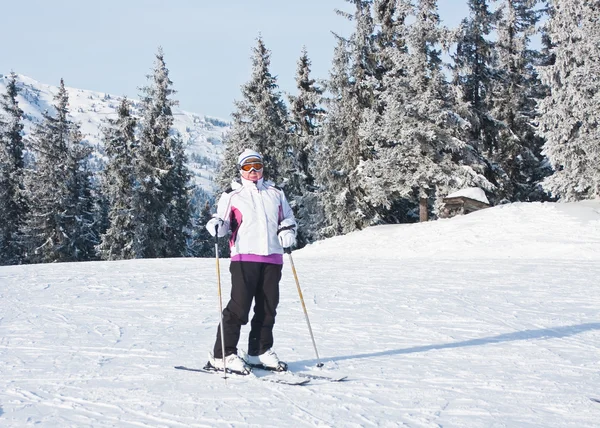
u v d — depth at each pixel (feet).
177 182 140.87
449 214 80.74
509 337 18.75
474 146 105.29
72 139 146.30
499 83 110.22
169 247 131.95
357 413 11.29
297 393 12.62
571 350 16.96
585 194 83.10
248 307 14.37
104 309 24.30
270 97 121.80
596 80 78.07
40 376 13.93
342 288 30.53
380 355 16.25
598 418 11.11
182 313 23.32
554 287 30.86
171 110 130.52
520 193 113.60
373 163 100.48
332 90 109.09
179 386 13.10
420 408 11.63
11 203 151.53
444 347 17.29
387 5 108.58
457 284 32.14
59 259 136.46
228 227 14.65
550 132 83.76
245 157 14.71
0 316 22.63
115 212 127.13
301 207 125.90
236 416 11.06
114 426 10.48
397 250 60.44
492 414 11.29
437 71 96.17
